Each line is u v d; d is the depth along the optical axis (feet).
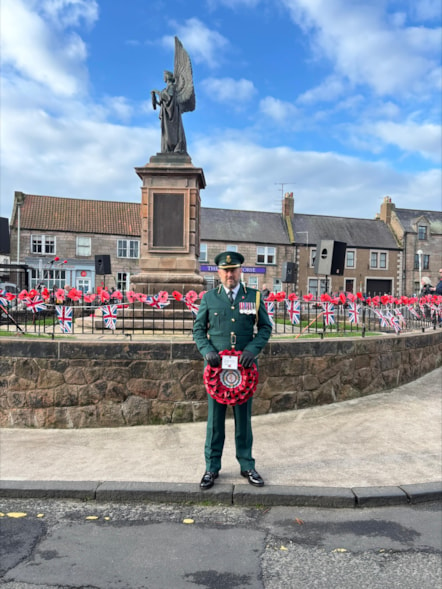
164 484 13.10
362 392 23.38
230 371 12.98
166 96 33.63
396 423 19.25
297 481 13.46
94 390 19.06
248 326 13.43
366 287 143.64
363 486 13.12
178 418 19.47
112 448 16.40
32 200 121.29
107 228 122.42
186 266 32.07
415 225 148.05
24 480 13.35
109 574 9.41
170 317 28.94
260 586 9.04
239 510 12.38
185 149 34.45
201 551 10.34
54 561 9.86
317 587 9.02
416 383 26.35
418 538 10.94
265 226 139.74
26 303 22.39
